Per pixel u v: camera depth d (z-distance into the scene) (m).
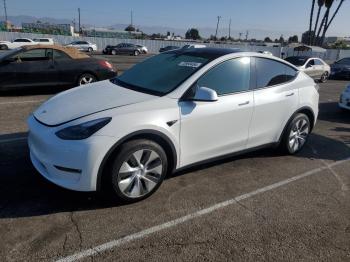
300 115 5.35
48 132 3.51
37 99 8.99
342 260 3.12
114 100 3.84
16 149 5.10
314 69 17.44
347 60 21.27
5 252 2.92
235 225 3.52
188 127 3.95
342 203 4.12
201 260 2.99
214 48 4.86
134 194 3.72
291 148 5.44
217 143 4.32
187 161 4.11
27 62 9.27
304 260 3.08
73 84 10.05
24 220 3.36
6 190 3.88
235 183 4.43
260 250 3.17
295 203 4.05
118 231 3.29
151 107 3.73
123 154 3.50
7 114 7.23
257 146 4.90
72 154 3.36
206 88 3.89
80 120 3.48
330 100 11.76
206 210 3.76
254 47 49.69
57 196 3.80
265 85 4.83
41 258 2.88
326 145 6.32
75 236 3.18
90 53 41.62
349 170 5.15
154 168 3.78
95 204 3.70
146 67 4.80
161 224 3.45
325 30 47.59
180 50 4.97
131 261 2.91
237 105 4.38
